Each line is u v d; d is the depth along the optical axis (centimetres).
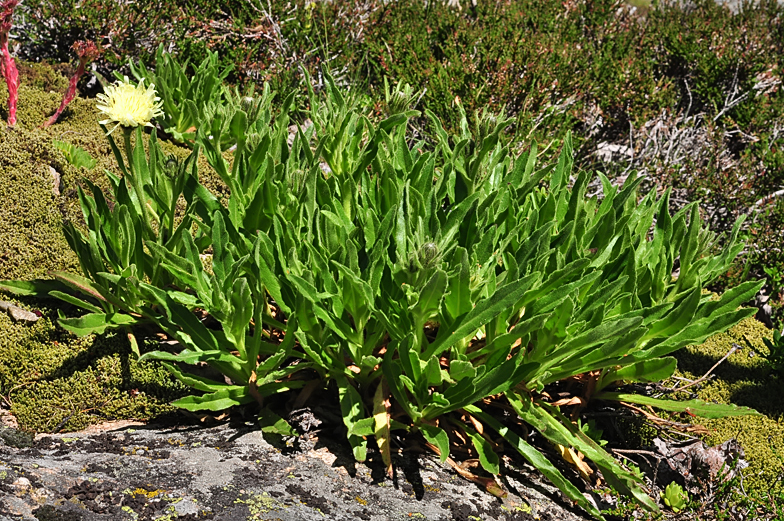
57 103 439
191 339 237
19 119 412
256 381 238
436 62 550
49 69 494
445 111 511
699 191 514
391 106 295
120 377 254
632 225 291
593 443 253
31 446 217
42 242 308
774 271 445
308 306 235
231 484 194
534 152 304
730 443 296
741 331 403
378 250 229
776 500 274
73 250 295
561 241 252
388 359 232
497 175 308
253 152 281
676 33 695
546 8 707
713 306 265
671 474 284
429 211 260
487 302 215
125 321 265
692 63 675
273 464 212
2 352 253
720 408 261
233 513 179
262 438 229
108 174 277
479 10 675
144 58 550
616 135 605
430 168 275
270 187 264
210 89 468
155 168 271
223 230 242
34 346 262
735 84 644
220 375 264
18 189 321
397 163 299
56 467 190
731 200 512
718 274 295
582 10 725
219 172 285
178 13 567
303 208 265
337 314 233
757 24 764
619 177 546
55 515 162
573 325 233
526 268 243
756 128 602
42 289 281
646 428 295
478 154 276
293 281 221
